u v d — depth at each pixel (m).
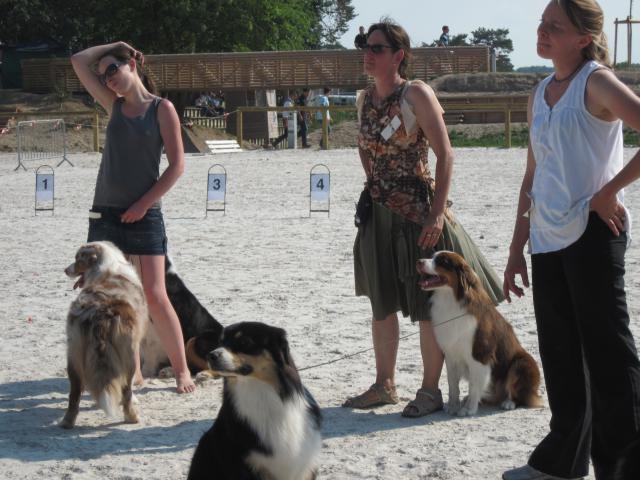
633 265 10.54
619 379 5.88
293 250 11.96
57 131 34.25
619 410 5.87
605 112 5.91
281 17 47.12
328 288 10.03
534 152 6.10
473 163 24.56
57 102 38.62
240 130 32.75
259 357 6.06
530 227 6.11
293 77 38.75
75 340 6.92
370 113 7.07
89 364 6.87
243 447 6.11
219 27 44.97
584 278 5.91
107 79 7.36
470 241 7.21
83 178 22.67
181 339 7.62
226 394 6.16
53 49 50.19
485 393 7.20
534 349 8.15
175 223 14.77
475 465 6.44
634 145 29.12
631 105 5.79
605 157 5.95
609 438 5.90
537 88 6.13
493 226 13.47
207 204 15.66
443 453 6.57
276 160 27.05
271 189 19.53
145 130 7.39
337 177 21.59
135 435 6.89
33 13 49.38
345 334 8.61
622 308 5.90
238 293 9.89
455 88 39.19
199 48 45.84
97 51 7.55
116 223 7.46
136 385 7.71
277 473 6.14
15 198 18.69
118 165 7.42
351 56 38.34
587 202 5.89
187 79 38.69
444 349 7.05
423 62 40.56
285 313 9.21
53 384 7.70
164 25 44.41
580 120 5.91
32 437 6.87
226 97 39.97
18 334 8.71
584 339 5.94
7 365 8.03
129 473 6.43
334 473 6.38
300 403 6.17
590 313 5.91
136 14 44.41
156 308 7.54
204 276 10.58
